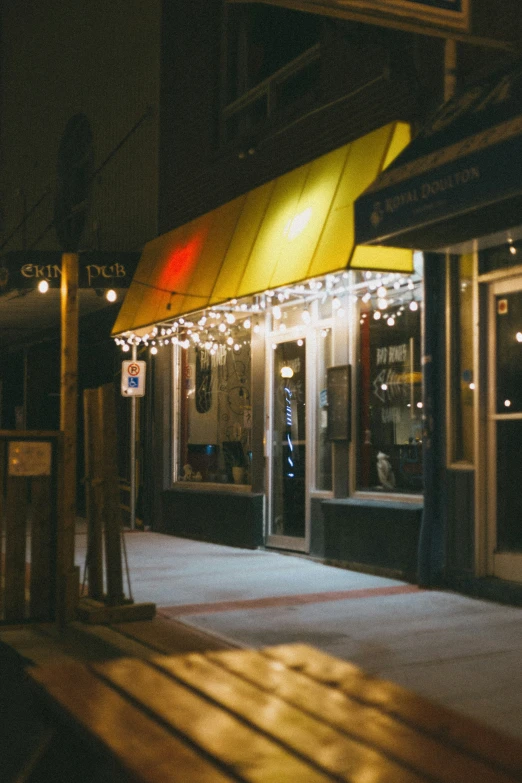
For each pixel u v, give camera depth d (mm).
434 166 7508
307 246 9922
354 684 2822
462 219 7680
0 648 7094
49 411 21359
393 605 8180
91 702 2654
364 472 10656
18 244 20875
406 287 9961
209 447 14211
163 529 15117
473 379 8680
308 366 11664
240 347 13391
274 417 12562
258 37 13320
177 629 7324
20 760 4699
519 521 8328
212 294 11773
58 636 7285
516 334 8391
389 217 7957
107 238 17016
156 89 15719
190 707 2553
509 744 2246
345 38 9172
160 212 15406
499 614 7711
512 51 7992
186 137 14664
